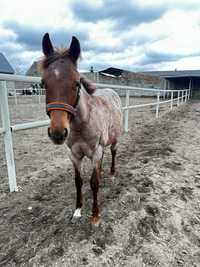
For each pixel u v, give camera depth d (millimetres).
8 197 2338
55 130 1301
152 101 16391
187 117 8273
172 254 1547
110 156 3684
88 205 2184
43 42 1544
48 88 1365
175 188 2498
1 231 1806
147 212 2025
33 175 2881
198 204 2191
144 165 3221
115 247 1612
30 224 1890
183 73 30234
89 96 1775
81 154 1843
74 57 1500
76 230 1806
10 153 2367
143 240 1681
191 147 4184
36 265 1465
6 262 1502
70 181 2723
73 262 1481
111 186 2574
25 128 2594
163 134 5340
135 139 4844
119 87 4723
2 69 27203
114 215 1992
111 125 2275
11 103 13883
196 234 1758
